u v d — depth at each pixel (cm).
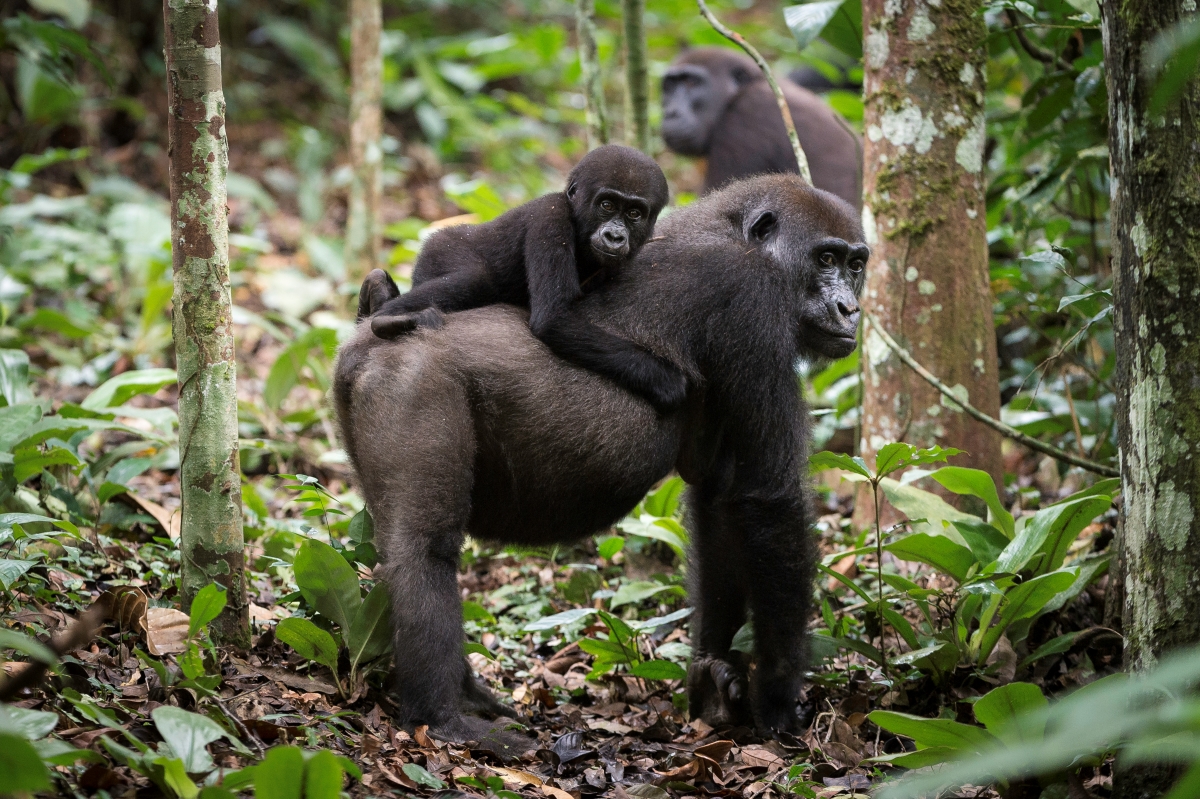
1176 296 546
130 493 969
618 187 765
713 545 815
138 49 2172
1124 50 555
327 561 702
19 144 1942
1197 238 543
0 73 1988
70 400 1338
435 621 671
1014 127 1316
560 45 2470
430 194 2162
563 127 2597
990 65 1442
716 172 1634
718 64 1639
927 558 798
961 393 979
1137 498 569
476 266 764
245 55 2333
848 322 775
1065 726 416
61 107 1836
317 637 689
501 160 2281
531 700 811
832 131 1561
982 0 988
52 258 1597
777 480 755
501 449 711
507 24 2756
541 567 1077
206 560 712
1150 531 560
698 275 750
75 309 1488
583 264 782
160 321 1477
